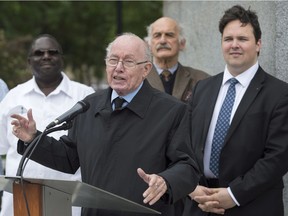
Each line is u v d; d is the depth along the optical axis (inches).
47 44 406.0
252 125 337.7
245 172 338.0
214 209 337.1
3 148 404.8
